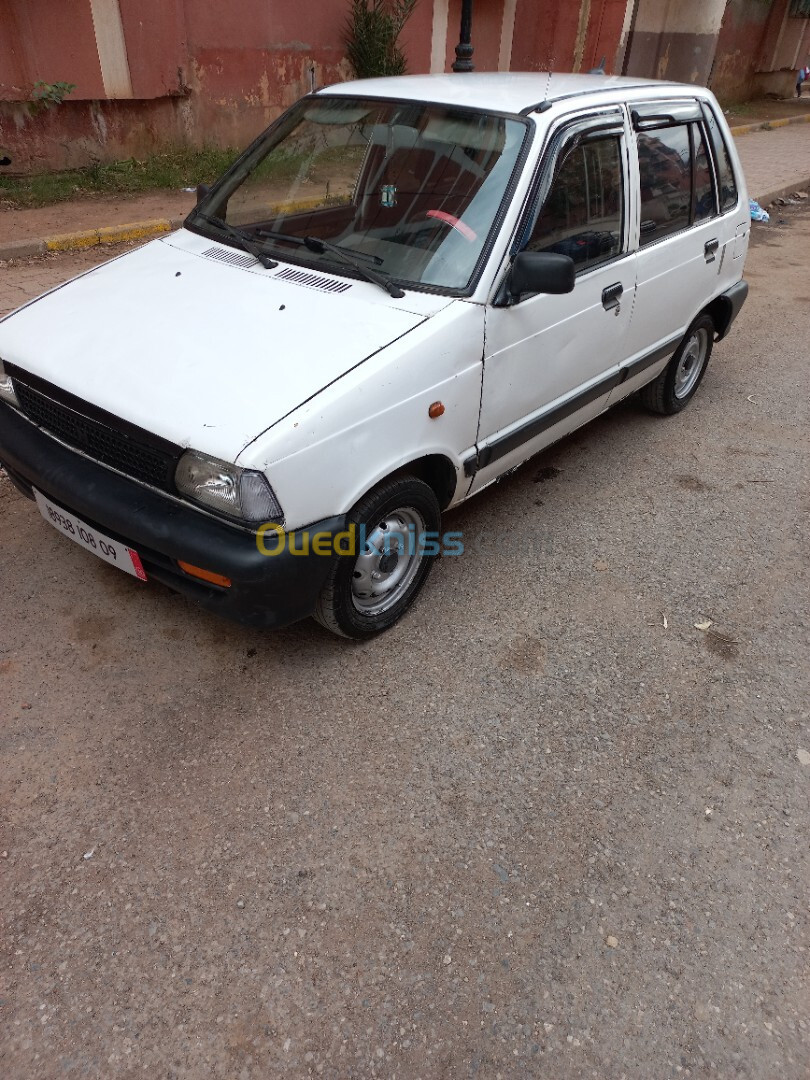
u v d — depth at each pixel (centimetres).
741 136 1574
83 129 873
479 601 345
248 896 225
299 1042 194
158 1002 200
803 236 980
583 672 311
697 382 527
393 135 329
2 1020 194
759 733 290
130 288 306
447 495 323
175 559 249
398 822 248
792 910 232
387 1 1062
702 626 339
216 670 299
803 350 639
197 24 901
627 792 264
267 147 368
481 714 289
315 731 277
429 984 207
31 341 286
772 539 401
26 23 781
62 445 279
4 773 254
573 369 360
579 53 1380
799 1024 205
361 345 263
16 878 225
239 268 310
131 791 252
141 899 222
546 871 237
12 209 791
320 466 245
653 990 210
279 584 246
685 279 429
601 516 412
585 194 335
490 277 290
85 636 309
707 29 1505
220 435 233
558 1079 191
